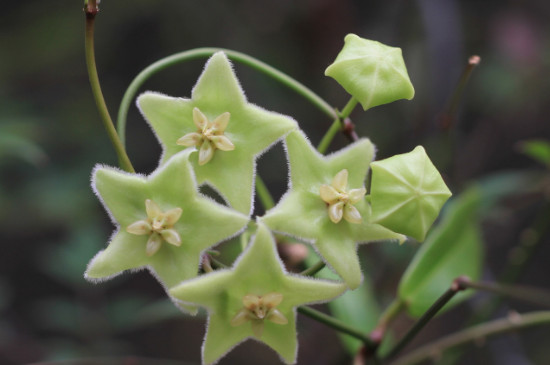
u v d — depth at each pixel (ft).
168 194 1.10
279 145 2.11
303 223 1.10
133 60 2.30
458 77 1.62
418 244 1.44
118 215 1.10
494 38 2.16
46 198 1.92
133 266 1.10
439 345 1.31
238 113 1.13
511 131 2.35
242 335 1.10
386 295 1.54
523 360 1.51
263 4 2.13
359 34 2.05
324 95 2.06
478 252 1.31
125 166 1.15
